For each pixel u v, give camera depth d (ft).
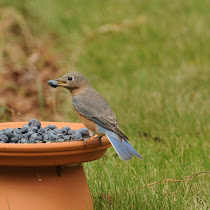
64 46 58.29
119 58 54.95
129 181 26.23
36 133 21.34
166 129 34.99
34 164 19.83
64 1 68.08
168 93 41.57
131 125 36.60
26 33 58.75
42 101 43.62
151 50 55.93
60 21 63.36
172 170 27.35
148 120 36.68
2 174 20.88
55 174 21.17
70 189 21.56
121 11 65.82
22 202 20.68
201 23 61.77
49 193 20.97
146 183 25.70
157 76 48.06
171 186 25.41
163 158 29.53
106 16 64.39
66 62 54.44
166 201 23.50
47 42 58.75
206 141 32.17
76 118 40.45
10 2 64.49
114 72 52.65
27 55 55.06
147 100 40.32
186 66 50.80
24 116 42.32
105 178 26.63
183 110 37.55
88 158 20.93
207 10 66.28
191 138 32.94
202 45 56.80
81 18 63.93
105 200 24.47
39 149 19.22
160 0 68.33
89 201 22.71
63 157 20.02
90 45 57.98
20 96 45.98
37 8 64.64
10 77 49.06
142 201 23.99
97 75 51.90
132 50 56.49
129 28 61.52
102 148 21.24
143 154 30.37
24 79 48.88
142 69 51.85
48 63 53.67
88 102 22.52
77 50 56.70
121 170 27.61
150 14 65.31
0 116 39.17
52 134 20.77
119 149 20.75
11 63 51.90
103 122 21.75
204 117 36.91
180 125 35.27
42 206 20.80
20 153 19.24
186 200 23.80
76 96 23.09
